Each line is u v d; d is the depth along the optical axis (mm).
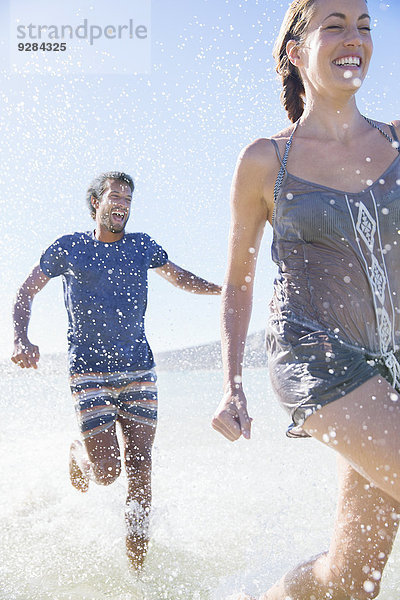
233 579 2680
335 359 1907
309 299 1999
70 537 3205
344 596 2027
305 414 1908
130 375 3424
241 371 2064
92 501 3717
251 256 2203
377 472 1779
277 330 2051
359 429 1800
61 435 5930
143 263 3619
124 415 3443
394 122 2160
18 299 3590
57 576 2773
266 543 3068
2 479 4352
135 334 3492
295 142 2121
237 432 1907
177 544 3107
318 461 4809
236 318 2164
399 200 2008
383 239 1993
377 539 1977
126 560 2914
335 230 1976
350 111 2111
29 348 3551
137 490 3176
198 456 4988
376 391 1839
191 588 2633
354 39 2029
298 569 2152
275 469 4543
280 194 2066
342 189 2020
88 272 3479
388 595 2367
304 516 3453
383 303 1993
